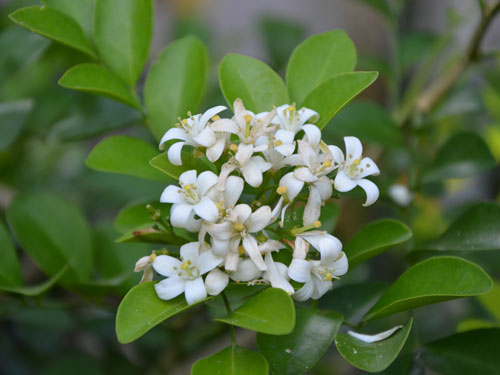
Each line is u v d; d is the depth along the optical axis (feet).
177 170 0.91
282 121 0.91
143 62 1.06
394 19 1.30
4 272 1.04
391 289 0.92
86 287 1.09
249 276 0.86
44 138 1.30
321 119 0.94
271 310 0.84
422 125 1.25
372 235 0.96
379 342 0.90
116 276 1.14
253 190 0.95
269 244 0.86
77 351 1.35
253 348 1.32
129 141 1.02
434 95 1.30
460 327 1.08
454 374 0.94
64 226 1.13
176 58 1.08
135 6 1.06
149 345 1.33
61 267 1.12
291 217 0.92
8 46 1.27
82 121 1.25
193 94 1.07
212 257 0.86
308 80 1.00
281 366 0.90
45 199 1.14
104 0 1.05
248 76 0.98
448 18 1.33
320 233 0.89
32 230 1.13
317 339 0.92
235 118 0.88
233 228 0.85
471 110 1.33
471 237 1.01
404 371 0.96
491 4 1.15
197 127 0.91
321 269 0.89
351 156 0.92
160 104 1.06
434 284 0.89
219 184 0.86
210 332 1.27
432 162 1.17
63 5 1.06
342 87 0.94
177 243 0.95
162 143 0.91
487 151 1.13
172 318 1.20
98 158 0.99
